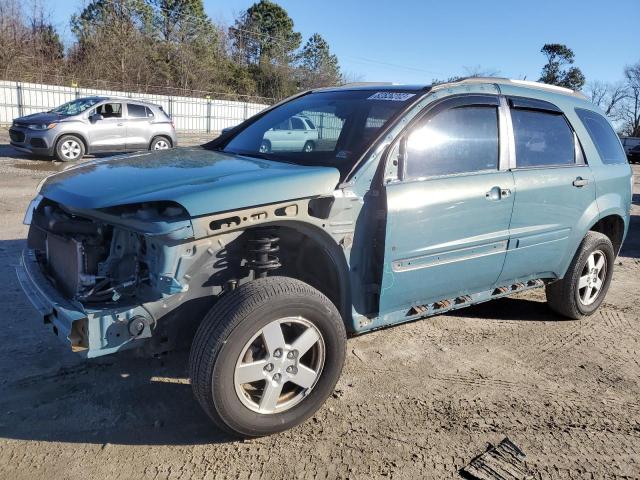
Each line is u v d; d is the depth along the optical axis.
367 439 3.11
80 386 3.46
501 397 3.66
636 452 3.15
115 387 3.48
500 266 4.11
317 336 3.05
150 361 3.80
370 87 4.24
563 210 4.48
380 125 3.53
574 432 3.31
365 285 3.43
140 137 16.11
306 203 3.02
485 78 4.12
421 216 3.48
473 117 3.92
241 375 2.84
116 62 41.22
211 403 2.78
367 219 3.34
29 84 26.42
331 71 60.56
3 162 13.84
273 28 64.62
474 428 3.28
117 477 2.70
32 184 10.63
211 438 3.04
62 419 3.13
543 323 5.02
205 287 3.00
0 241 6.45
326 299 3.04
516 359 4.24
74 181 3.13
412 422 3.30
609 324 5.11
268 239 2.99
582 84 73.38
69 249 3.03
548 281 4.76
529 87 4.52
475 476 2.85
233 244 3.02
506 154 4.08
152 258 2.75
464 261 3.83
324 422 3.24
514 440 3.19
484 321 4.98
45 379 3.52
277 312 2.85
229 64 51.75
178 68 46.00
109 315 2.67
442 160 3.70
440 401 3.56
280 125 4.17
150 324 2.78
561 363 4.23
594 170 4.79
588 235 4.91
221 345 2.72
